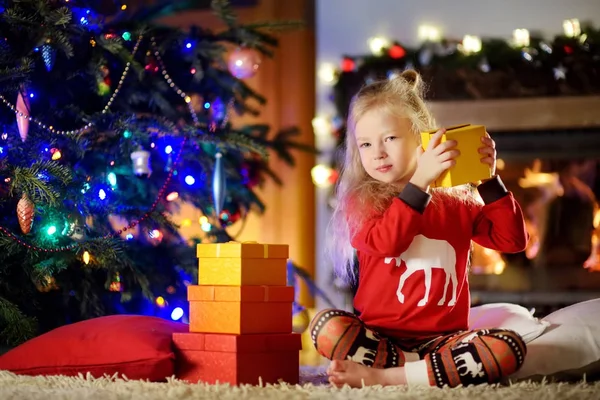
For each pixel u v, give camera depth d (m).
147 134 2.81
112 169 2.84
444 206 1.97
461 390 1.67
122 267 2.73
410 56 4.48
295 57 4.69
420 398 1.59
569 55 4.33
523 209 4.45
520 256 4.42
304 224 4.66
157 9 3.16
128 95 2.98
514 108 4.42
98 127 2.84
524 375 1.89
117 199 2.83
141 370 1.95
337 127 4.54
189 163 3.10
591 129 4.39
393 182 2.01
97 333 2.05
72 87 2.91
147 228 2.82
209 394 1.65
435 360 1.79
